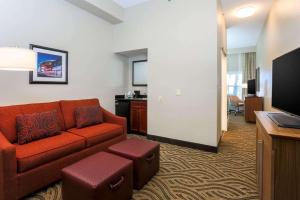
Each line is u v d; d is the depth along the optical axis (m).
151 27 3.51
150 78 3.57
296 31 2.37
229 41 6.49
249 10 3.79
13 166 1.54
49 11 2.78
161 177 2.06
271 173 1.14
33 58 1.88
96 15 3.60
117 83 4.27
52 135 2.23
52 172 1.86
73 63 3.19
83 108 2.80
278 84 1.77
